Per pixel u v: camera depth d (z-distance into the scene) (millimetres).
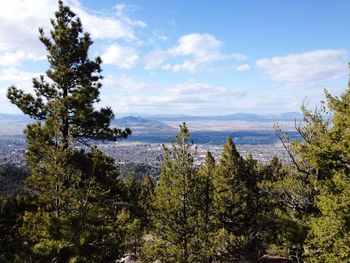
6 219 17078
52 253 11336
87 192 16141
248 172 32719
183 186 22625
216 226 27312
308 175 18297
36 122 19562
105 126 22688
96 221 15172
